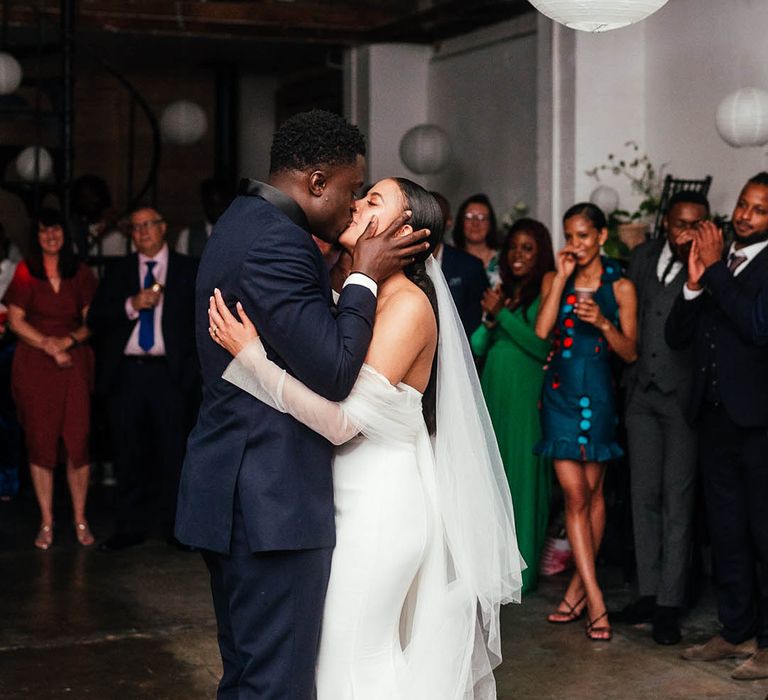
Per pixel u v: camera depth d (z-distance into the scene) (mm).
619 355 4629
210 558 2805
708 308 4266
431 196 2896
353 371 2600
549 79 7031
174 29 8312
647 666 4305
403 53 8875
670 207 4641
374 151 8875
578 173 6828
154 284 5930
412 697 2811
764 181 4246
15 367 6148
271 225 2615
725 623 4336
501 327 5152
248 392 2662
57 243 6152
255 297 2586
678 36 6516
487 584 3004
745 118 5352
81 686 4176
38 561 5883
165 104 11086
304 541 2648
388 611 2789
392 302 2775
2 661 4426
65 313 6172
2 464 6984
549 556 5586
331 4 8680
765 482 4156
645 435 4695
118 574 5652
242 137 11242
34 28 8703
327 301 2697
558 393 4633
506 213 8039
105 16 8203
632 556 5379
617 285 4664
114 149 11055
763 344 4074
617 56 6809
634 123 6852
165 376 5992
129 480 6125
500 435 5176
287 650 2682
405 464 2805
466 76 8438
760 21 5891
